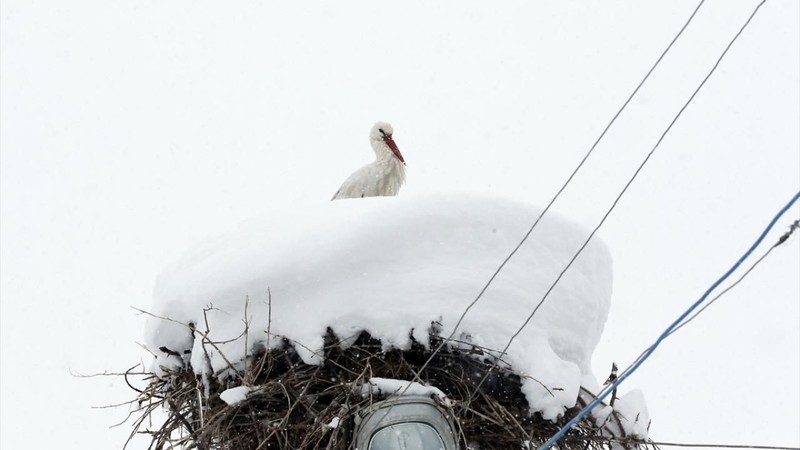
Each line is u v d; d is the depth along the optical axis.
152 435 6.99
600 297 6.66
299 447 6.02
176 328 6.68
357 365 6.08
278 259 6.06
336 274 6.03
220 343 6.11
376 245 6.02
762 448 6.23
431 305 6.00
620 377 5.55
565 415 6.38
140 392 7.21
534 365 6.01
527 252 6.25
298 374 6.07
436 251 6.11
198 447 6.33
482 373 6.07
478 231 6.17
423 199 6.13
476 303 6.05
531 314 6.11
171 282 6.67
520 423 6.17
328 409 5.96
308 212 6.45
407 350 6.07
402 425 5.74
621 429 6.54
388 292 6.02
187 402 6.93
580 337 6.41
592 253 6.53
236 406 6.12
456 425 6.02
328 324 6.02
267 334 6.05
